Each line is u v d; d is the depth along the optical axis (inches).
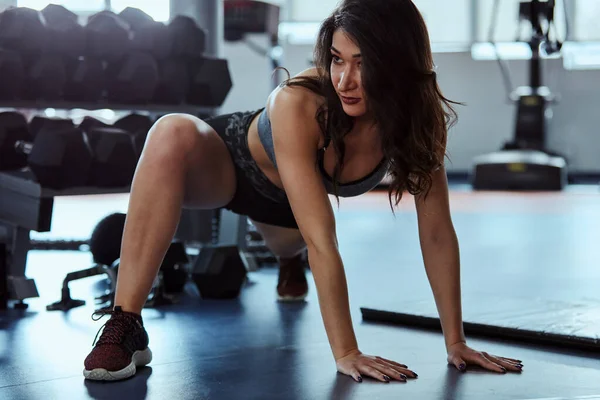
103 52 128.7
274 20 208.1
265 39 296.4
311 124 70.4
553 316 90.1
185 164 77.7
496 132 386.0
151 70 130.6
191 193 83.4
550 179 324.2
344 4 65.7
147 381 68.5
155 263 74.8
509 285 122.6
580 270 138.0
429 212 74.3
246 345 82.0
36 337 86.9
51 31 124.6
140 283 74.0
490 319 88.3
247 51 347.9
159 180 75.5
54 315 99.7
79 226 212.7
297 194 69.5
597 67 378.0
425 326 90.3
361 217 233.9
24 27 121.4
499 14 382.6
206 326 92.0
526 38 377.7
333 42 65.7
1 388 66.6
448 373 70.1
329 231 69.4
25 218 108.3
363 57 63.9
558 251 162.7
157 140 77.2
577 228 203.3
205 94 137.9
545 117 344.8
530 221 218.2
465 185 352.2
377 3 64.4
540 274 133.7
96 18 128.5
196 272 110.0
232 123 85.0
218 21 151.8
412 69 65.2
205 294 110.7
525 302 98.7
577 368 72.6
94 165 116.2
